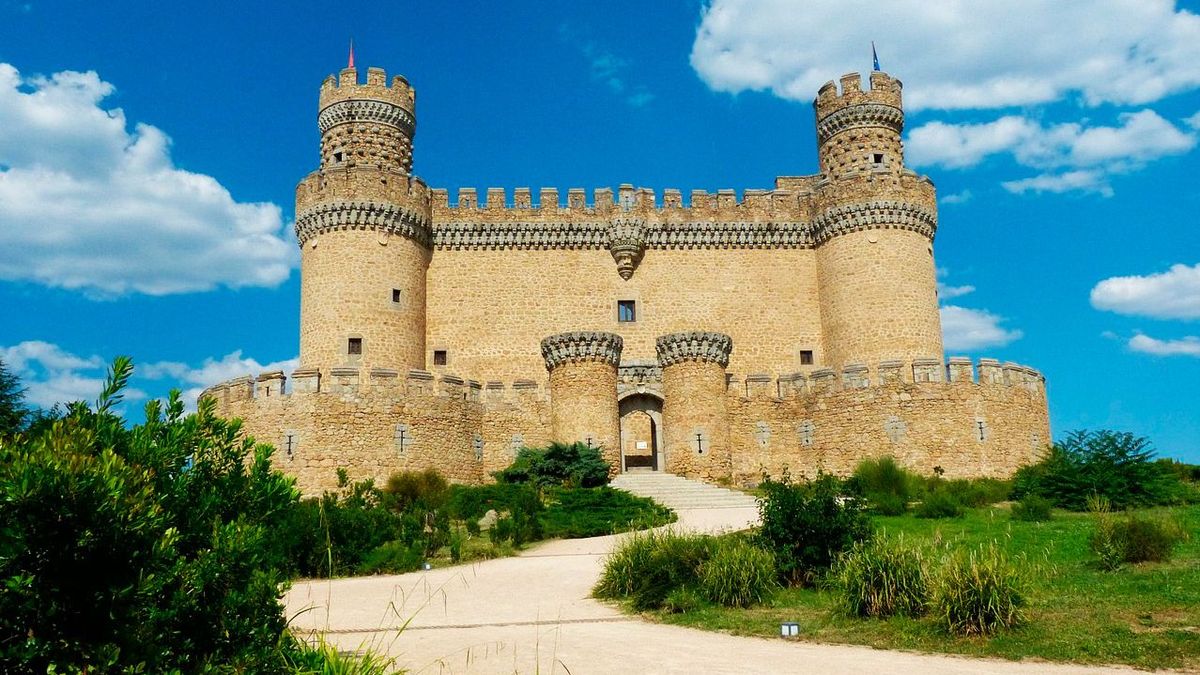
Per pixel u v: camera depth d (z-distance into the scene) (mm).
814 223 51719
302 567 22672
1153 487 30938
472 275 51031
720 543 19078
